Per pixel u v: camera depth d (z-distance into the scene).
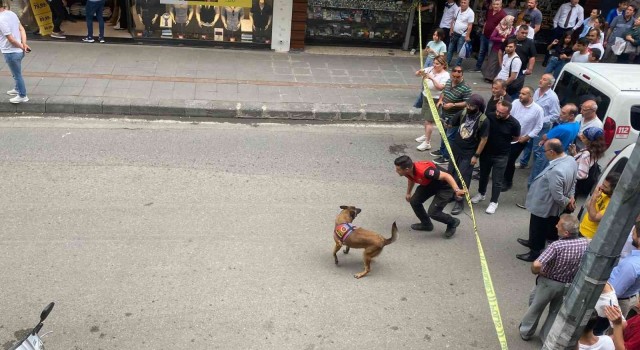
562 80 9.23
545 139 7.73
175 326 5.59
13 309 5.64
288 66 12.36
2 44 9.02
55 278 6.09
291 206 7.71
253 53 12.87
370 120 10.56
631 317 5.26
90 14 12.09
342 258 6.80
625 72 8.54
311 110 10.35
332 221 7.46
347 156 9.20
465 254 7.07
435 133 10.24
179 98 10.29
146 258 6.48
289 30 12.95
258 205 7.66
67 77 10.69
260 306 5.91
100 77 10.83
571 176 6.35
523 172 9.26
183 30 12.63
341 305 6.03
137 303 5.83
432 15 13.79
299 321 5.76
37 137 8.90
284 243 6.95
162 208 7.41
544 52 14.63
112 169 8.20
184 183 8.01
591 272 3.70
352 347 5.50
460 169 7.71
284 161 8.86
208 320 5.68
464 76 12.78
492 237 7.46
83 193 7.57
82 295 5.88
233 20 12.67
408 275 6.58
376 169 8.86
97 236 6.78
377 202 8.00
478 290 6.44
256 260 6.61
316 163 8.89
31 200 7.33
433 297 6.27
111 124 9.55
